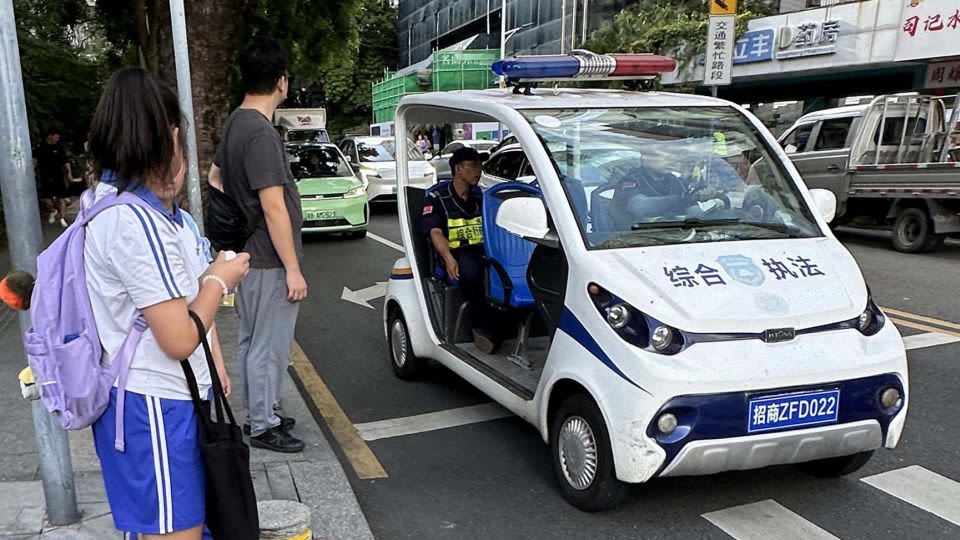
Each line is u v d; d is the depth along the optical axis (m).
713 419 3.07
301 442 4.12
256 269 3.88
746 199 4.06
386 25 60.84
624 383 3.16
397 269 5.48
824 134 11.79
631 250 3.55
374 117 49.75
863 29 17.42
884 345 3.39
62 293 2.03
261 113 3.81
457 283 4.98
